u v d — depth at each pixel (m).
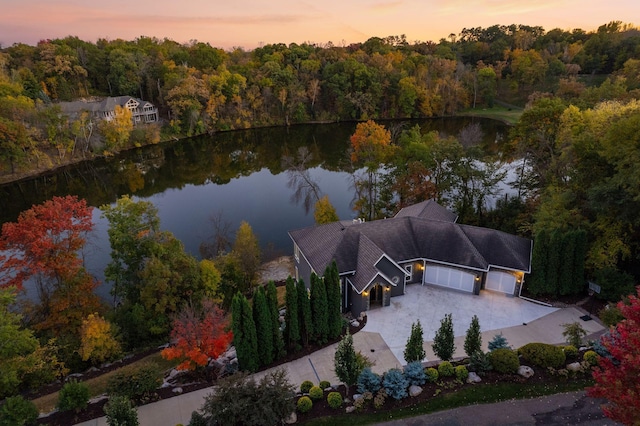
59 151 77.44
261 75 113.12
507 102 125.25
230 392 17.98
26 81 89.56
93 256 42.59
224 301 34.19
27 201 61.50
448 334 22.17
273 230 49.09
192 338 22.45
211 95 104.25
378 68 117.94
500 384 20.64
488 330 27.33
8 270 31.16
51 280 32.00
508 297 31.12
